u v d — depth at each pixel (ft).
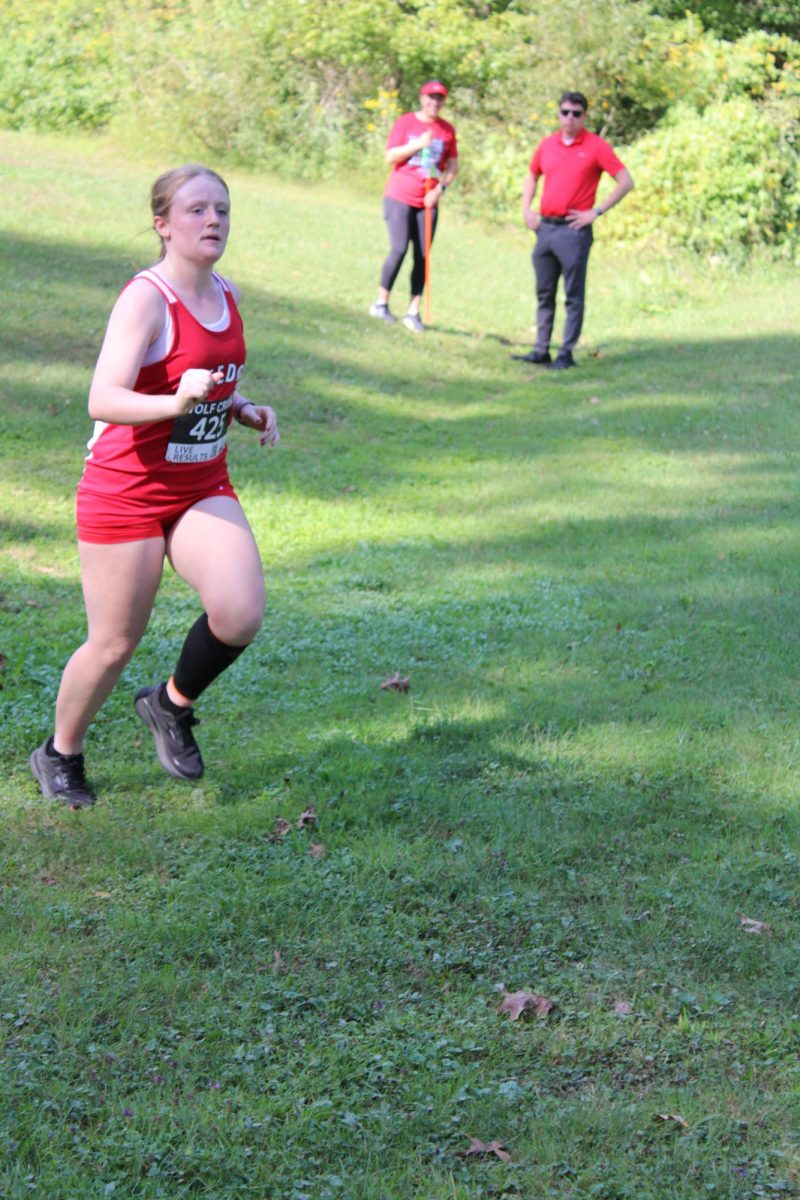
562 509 29.48
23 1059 10.64
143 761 16.49
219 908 13.01
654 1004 11.83
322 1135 9.97
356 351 42.78
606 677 19.99
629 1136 10.17
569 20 70.28
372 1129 10.11
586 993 12.01
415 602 23.31
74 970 11.97
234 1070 10.69
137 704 14.85
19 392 32.94
